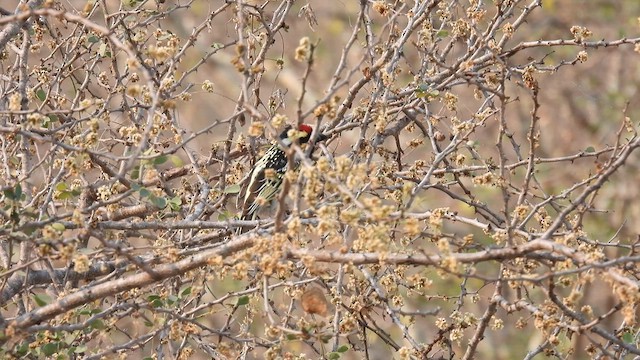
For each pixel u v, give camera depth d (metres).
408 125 12.49
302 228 9.46
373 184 8.73
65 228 9.39
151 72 11.27
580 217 8.68
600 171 8.75
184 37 22.75
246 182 12.33
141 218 11.91
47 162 11.50
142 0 11.70
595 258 8.09
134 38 11.43
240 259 8.59
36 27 12.20
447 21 12.56
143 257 9.95
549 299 8.84
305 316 10.52
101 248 9.19
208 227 10.06
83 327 8.95
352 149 11.54
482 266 20.19
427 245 13.37
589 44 11.74
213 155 12.65
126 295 10.35
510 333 20.45
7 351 8.77
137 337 9.88
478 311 19.48
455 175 11.27
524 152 22.05
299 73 23.98
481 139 22.02
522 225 9.73
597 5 23.69
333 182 8.03
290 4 11.97
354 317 10.28
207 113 22.86
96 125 8.88
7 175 10.30
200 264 8.89
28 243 10.42
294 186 8.92
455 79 12.20
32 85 13.86
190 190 12.15
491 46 11.68
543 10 23.91
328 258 8.51
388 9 10.40
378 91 11.19
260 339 10.40
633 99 22.94
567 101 22.95
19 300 10.74
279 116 8.45
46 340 9.30
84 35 12.20
